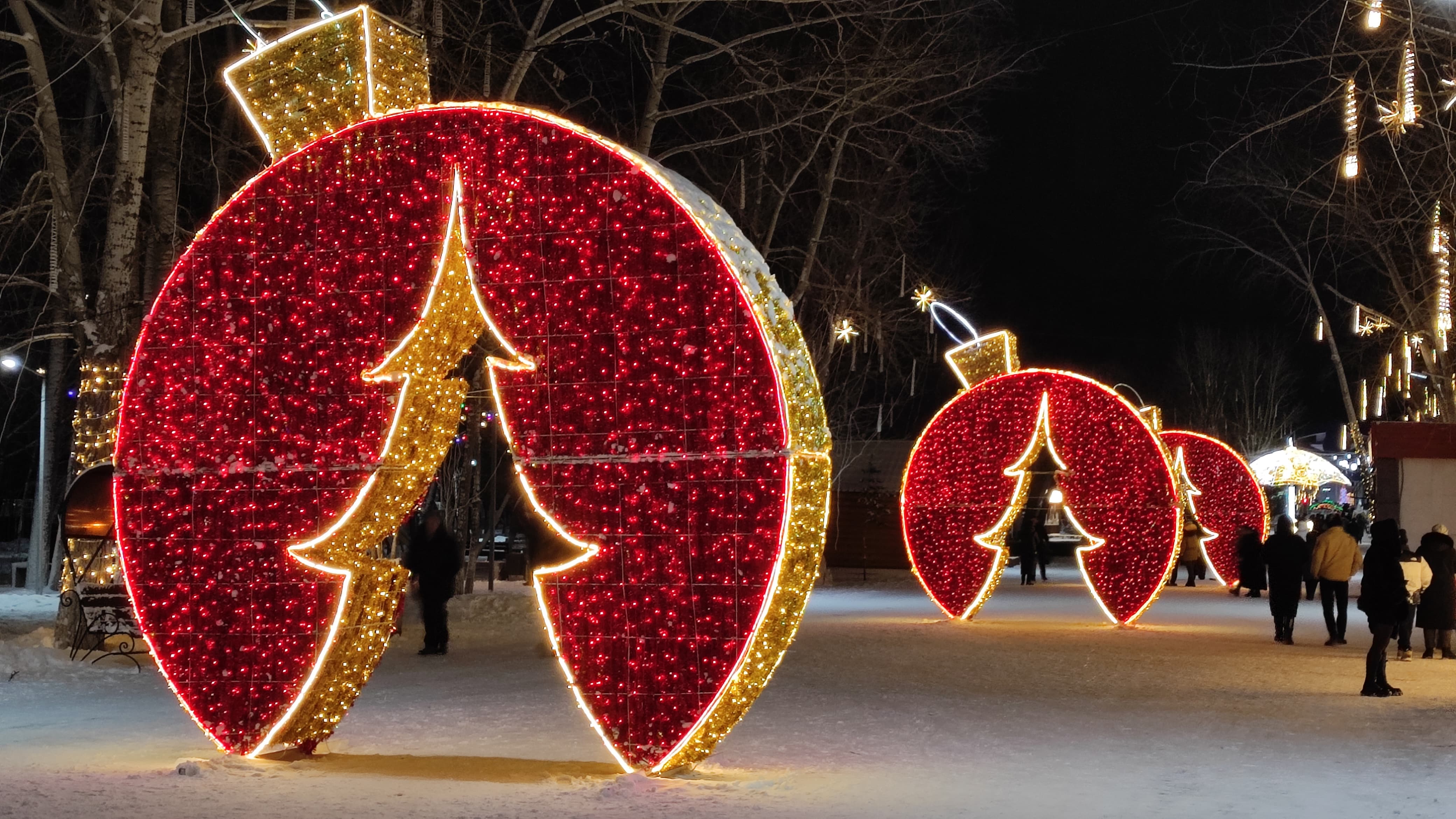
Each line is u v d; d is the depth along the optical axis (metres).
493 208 9.89
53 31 22.25
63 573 19.77
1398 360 38.84
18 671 16.03
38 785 9.14
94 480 18.59
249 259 10.47
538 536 17.41
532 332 9.80
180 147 22.81
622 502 9.61
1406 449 29.03
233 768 9.82
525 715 12.77
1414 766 10.08
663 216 9.58
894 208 33.34
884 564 46.03
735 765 10.06
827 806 8.55
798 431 9.50
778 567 9.28
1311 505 56.50
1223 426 68.75
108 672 16.34
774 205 32.84
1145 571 23.69
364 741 11.27
